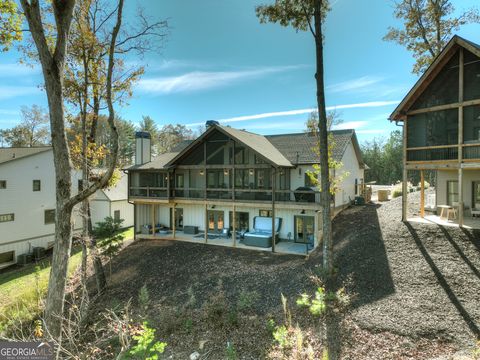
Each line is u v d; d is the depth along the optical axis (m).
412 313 7.28
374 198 25.53
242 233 17.73
